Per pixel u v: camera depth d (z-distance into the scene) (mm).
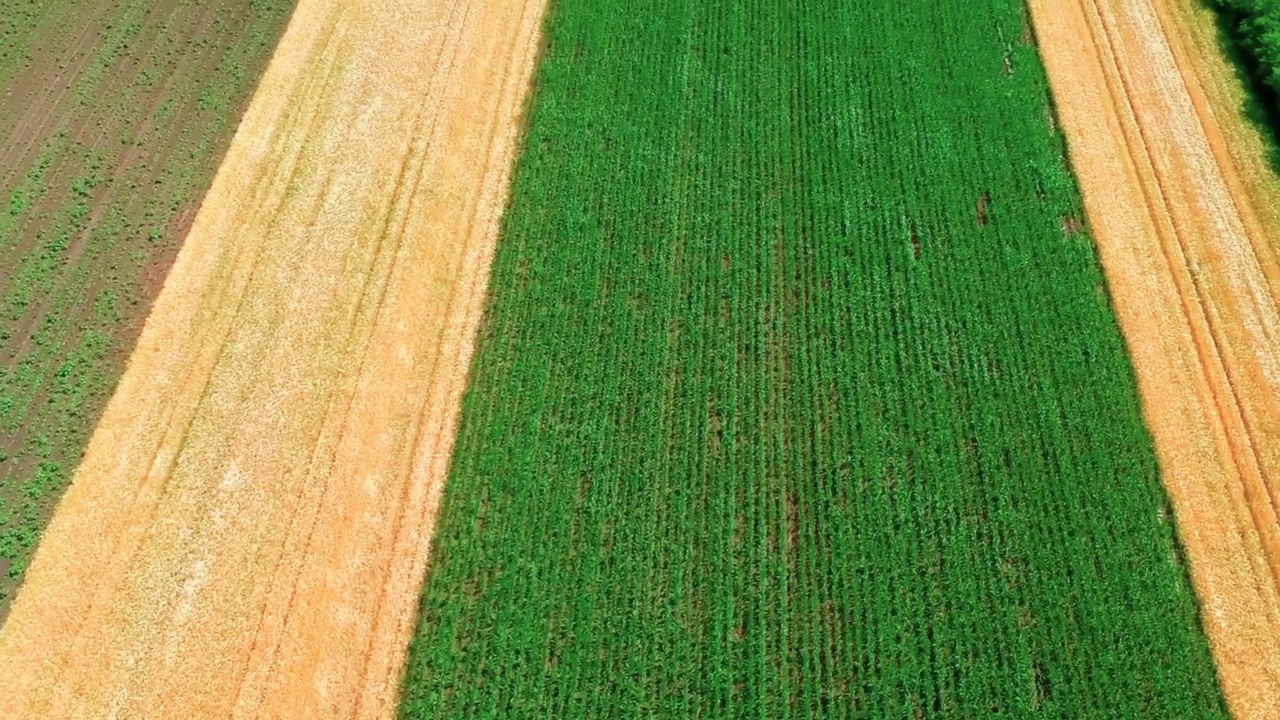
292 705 14859
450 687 15125
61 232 20219
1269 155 22109
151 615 15547
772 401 18297
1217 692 15164
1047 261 20234
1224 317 19453
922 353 18859
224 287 19469
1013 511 16844
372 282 19703
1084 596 15930
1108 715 14938
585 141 22359
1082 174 21875
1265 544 16594
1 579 15867
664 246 20516
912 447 17578
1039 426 17844
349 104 22766
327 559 16234
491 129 22641
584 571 16125
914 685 15172
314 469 17203
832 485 17203
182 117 22453
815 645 15555
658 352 18844
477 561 16266
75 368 18266
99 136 21984
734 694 15117
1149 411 18109
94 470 17000
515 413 18047
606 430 17797
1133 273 20141
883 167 21953
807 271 20219
